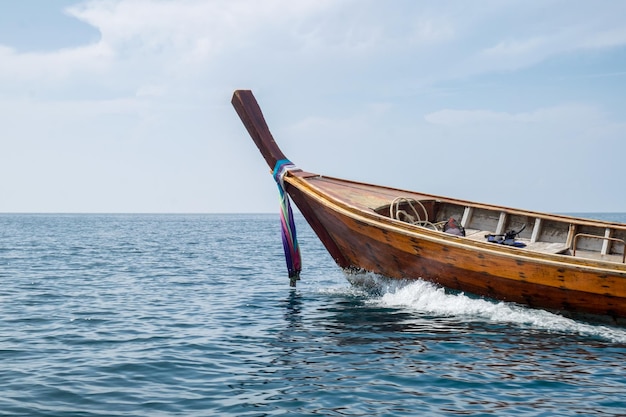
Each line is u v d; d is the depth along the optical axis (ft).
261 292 54.39
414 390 24.50
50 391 24.21
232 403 22.93
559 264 35.55
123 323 39.04
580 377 26.25
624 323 35.63
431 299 42.88
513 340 32.78
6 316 41.22
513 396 23.80
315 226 48.88
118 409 22.18
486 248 37.99
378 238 42.52
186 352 30.89
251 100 50.39
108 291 55.36
